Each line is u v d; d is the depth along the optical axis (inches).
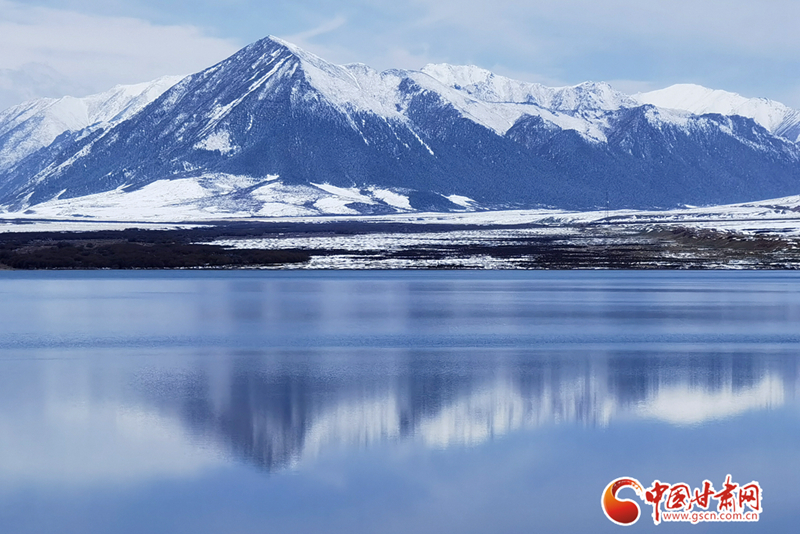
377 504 1269.7
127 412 1763.0
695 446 1530.5
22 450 1505.9
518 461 1453.0
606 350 2578.7
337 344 2719.0
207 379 2111.2
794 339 2795.3
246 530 1182.3
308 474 1390.3
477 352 2549.2
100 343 2736.2
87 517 1223.5
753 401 1860.2
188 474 1390.3
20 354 2514.8
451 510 1252.5
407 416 1731.1
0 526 1195.3
